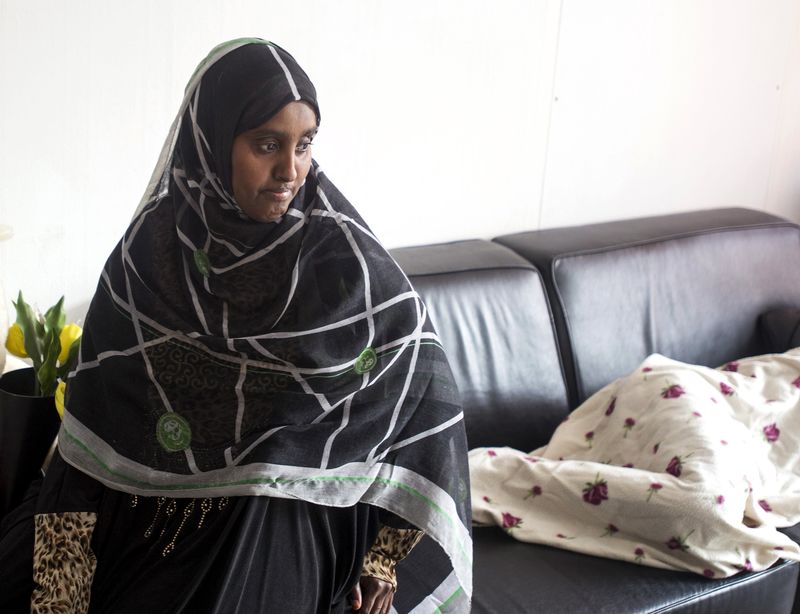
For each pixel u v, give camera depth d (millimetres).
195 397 1114
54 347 1307
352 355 1116
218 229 1082
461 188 2051
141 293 1110
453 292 1779
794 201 2715
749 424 1759
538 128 2115
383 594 1199
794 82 2539
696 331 2084
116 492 1133
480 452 1722
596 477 1573
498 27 1965
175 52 1634
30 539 1118
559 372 1894
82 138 1604
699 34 2293
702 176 2471
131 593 1084
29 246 1622
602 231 2131
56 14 1516
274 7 1698
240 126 996
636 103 2256
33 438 1288
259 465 1079
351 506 1150
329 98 1813
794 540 1589
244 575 1063
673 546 1505
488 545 1581
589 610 1401
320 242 1110
